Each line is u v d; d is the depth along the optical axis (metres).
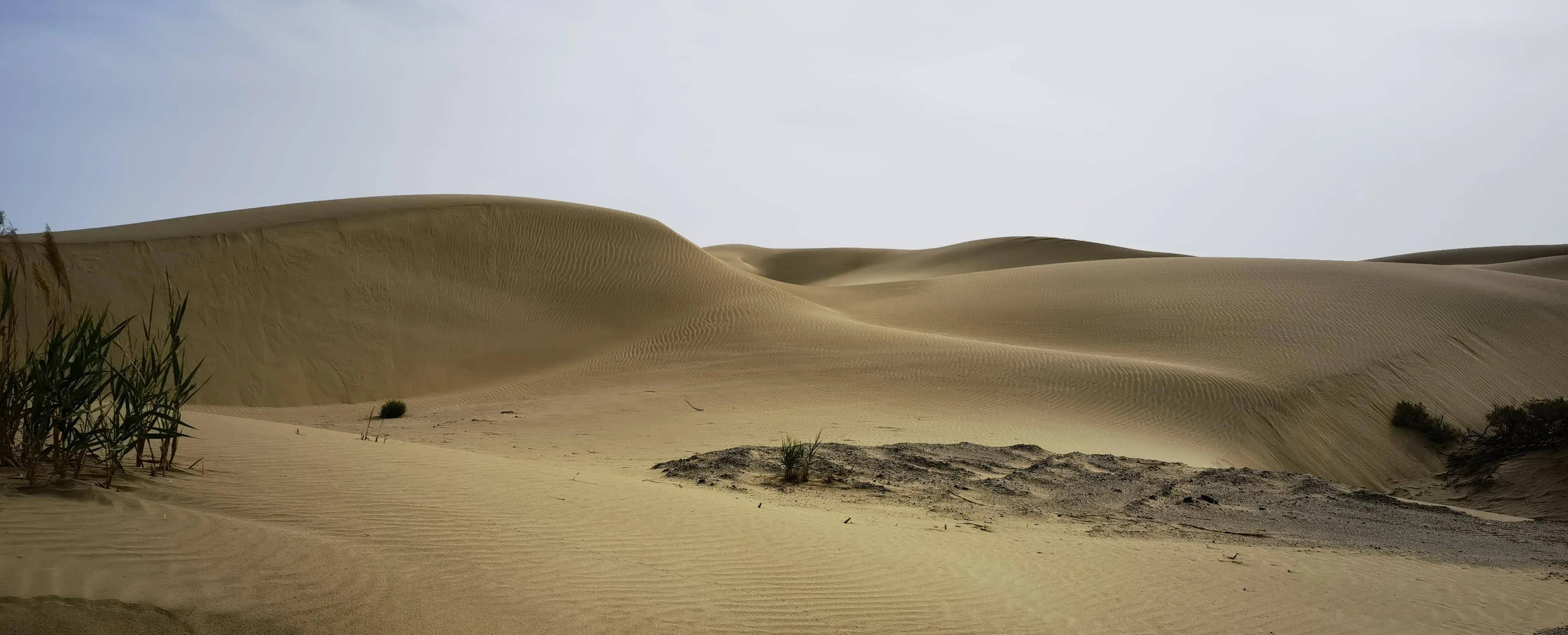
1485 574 9.24
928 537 8.69
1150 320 43.16
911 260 120.69
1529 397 36.59
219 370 34.06
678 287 46.94
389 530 6.06
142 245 37.38
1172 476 15.80
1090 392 29.61
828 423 22.83
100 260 35.62
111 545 4.99
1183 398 29.44
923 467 14.70
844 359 34.62
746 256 133.25
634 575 5.97
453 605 4.97
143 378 6.93
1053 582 7.31
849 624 5.68
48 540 4.91
